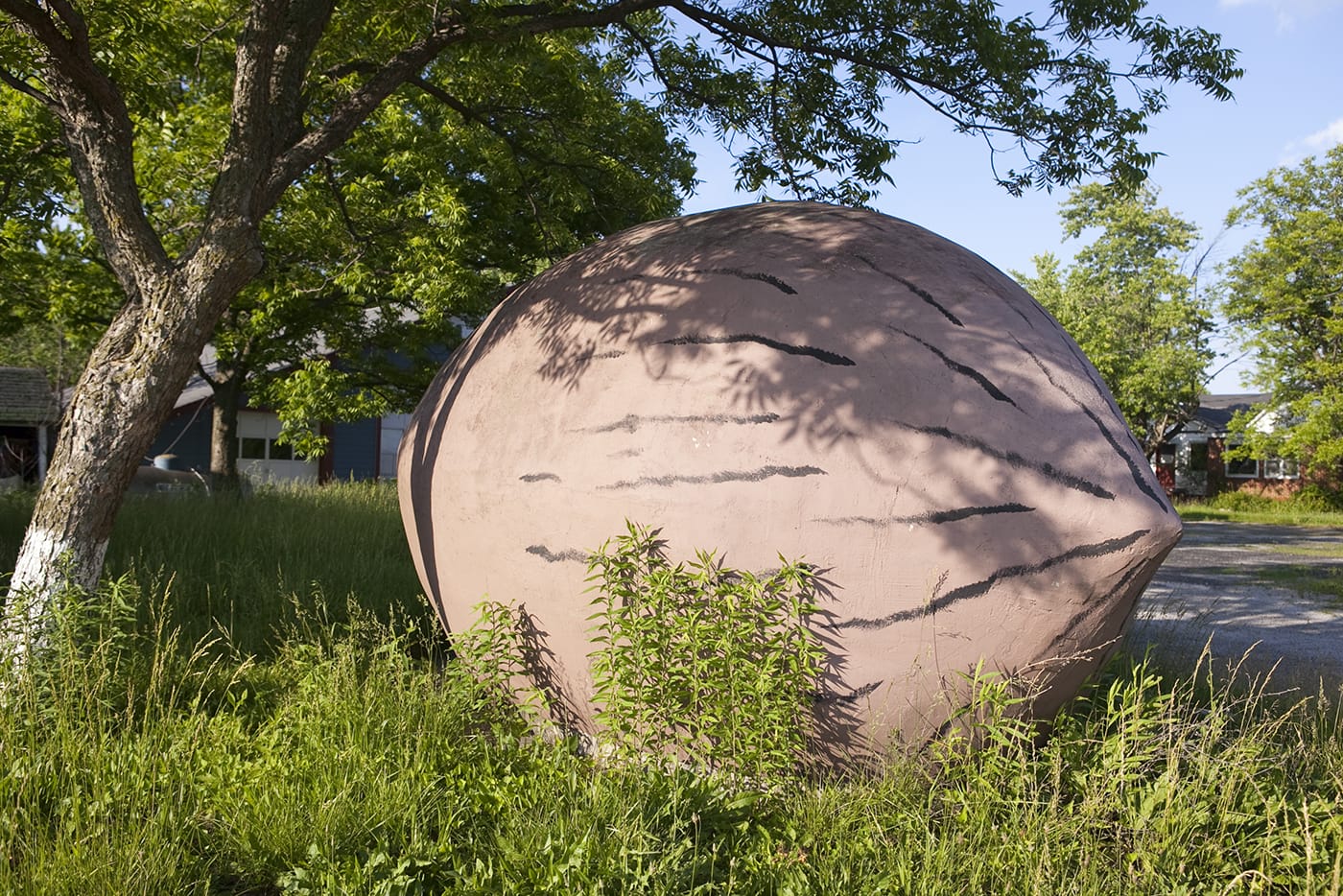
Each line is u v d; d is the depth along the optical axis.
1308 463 31.48
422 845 3.17
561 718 4.29
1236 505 32.94
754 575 3.57
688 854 3.14
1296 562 14.95
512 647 4.24
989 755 3.36
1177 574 13.03
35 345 23.67
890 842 3.15
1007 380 3.59
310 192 10.38
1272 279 30.97
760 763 3.49
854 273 3.93
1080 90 7.30
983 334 3.72
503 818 3.40
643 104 10.82
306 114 9.44
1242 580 12.23
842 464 3.53
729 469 3.63
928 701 3.53
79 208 11.43
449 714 4.18
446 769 3.83
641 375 3.93
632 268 4.34
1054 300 33.16
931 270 3.96
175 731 3.96
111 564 7.12
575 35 9.42
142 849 3.04
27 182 8.76
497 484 4.20
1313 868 3.06
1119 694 3.75
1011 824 3.15
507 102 9.02
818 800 3.48
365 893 2.94
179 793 3.46
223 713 4.42
